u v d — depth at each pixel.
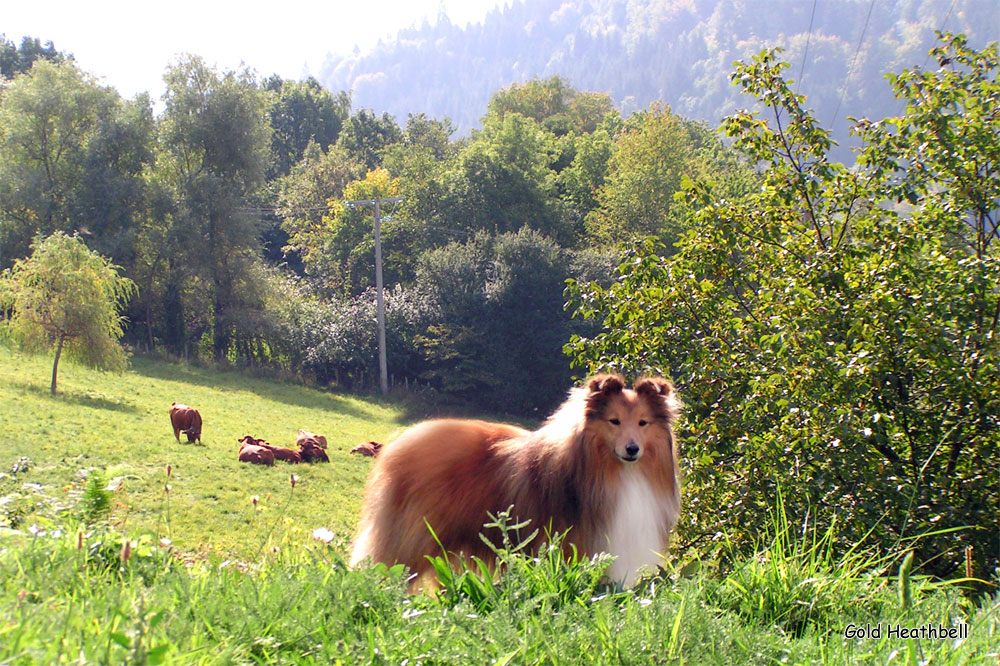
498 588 4.58
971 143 10.48
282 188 78.81
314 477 27.34
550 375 50.22
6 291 36.41
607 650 3.77
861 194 11.46
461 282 51.84
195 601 4.07
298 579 4.62
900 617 4.57
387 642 3.75
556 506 6.31
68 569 4.53
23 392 34.28
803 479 8.91
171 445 28.88
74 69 52.62
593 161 68.06
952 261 10.66
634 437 6.16
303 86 96.31
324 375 53.84
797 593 4.88
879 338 9.54
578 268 50.69
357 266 62.59
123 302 53.12
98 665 3.17
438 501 6.56
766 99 11.80
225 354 55.78
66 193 51.97
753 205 12.04
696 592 4.51
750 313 11.65
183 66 53.72
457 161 65.62
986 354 9.04
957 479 8.92
